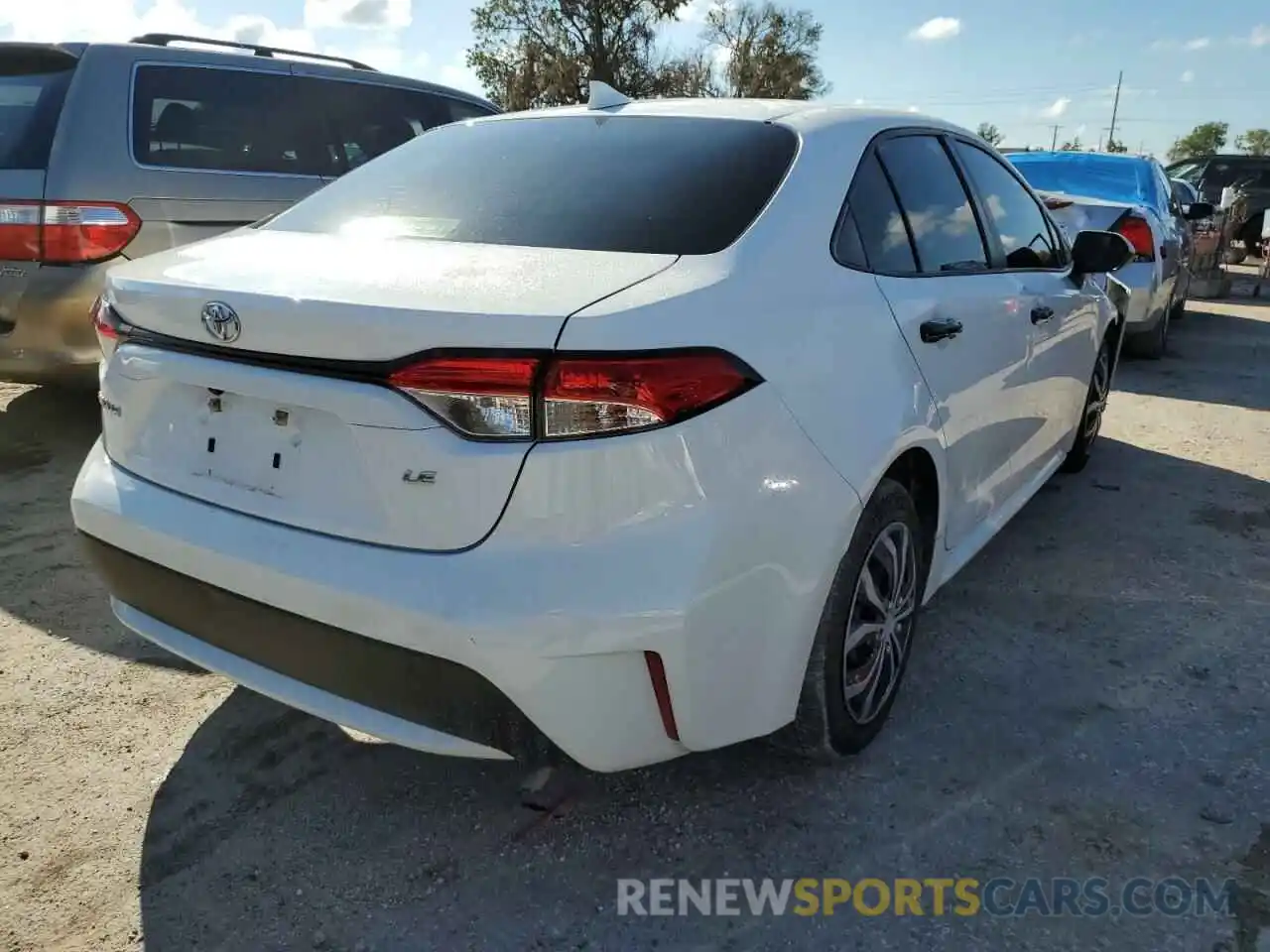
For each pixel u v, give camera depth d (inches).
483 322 68.6
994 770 99.3
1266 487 189.0
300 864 86.4
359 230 95.5
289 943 78.0
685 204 89.9
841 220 95.1
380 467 71.9
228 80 196.1
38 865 85.4
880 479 91.0
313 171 209.5
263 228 102.9
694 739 78.0
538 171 99.8
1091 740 104.5
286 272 80.6
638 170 96.3
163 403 85.6
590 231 87.8
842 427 84.7
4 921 79.3
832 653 89.9
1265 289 522.3
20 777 96.6
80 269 169.9
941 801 94.7
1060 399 155.0
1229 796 95.6
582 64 1555.1
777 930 79.7
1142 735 105.5
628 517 69.9
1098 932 79.2
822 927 79.9
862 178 101.1
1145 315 288.4
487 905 82.1
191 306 79.0
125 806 93.1
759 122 102.0
